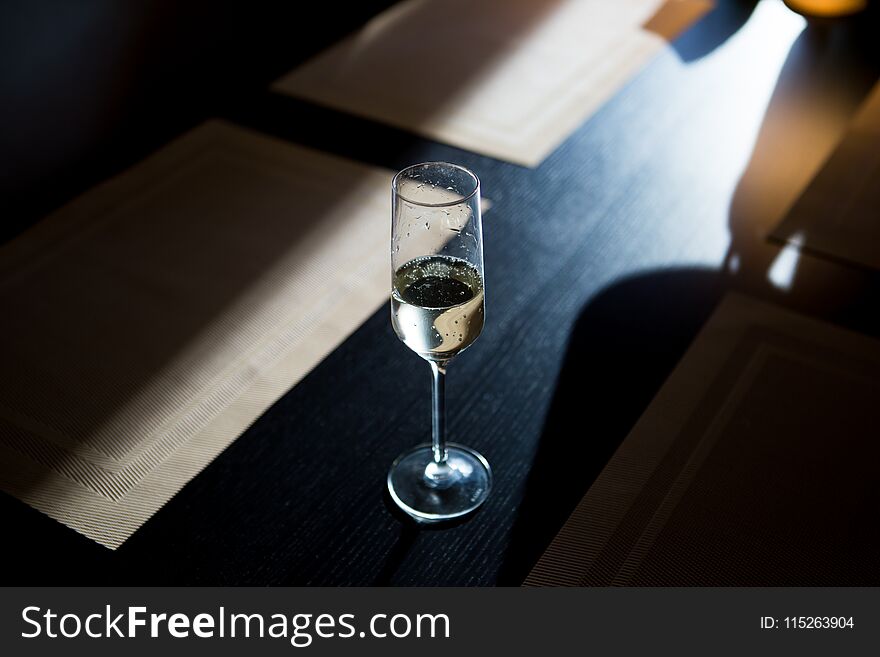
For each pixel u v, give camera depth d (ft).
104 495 2.45
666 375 2.74
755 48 4.28
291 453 2.53
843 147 3.65
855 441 2.57
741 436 2.57
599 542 2.32
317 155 3.74
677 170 3.57
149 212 3.51
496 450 2.53
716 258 3.15
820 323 2.90
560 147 3.71
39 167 3.74
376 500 2.41
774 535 2.35
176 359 2.88
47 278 3.22
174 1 4.09
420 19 4.70
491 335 2.87
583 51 4.37
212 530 2.35
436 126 3.86
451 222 2.05
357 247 3.29
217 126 3.92
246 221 3.43
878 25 4.40
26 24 3.58
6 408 2.74
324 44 4.48
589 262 3.14
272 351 2.87
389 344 2.85
